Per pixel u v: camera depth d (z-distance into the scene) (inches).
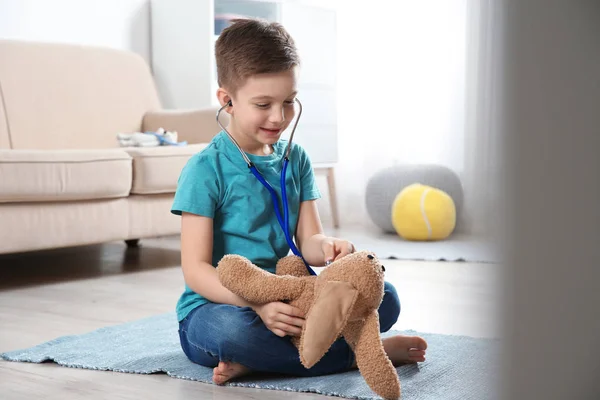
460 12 149.6
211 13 150.1
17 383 50.9
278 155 53.9
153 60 159.8
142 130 141.2
